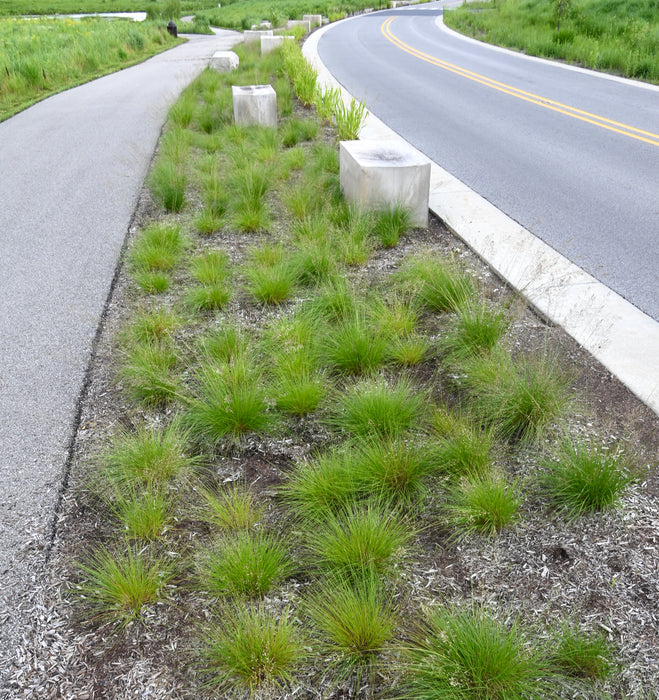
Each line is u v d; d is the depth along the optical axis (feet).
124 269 17.89
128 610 7.72
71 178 27.02
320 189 22.25
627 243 18.67
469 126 35.27
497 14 101.86
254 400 10.87
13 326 14.83
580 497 9.00
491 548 8.43
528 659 6.72
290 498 9.41
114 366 13.17
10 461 10.39
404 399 10.91
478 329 12.59
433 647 6.91
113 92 49.83
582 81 50.29
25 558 8.53
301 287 16.08
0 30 94.07
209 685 6.82
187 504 9.37
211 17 164.14
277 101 40.40
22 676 6.96
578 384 11.75
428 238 19.15
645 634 7.13
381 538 8.15
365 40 87.76
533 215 21.21
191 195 24.13
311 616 7.50
